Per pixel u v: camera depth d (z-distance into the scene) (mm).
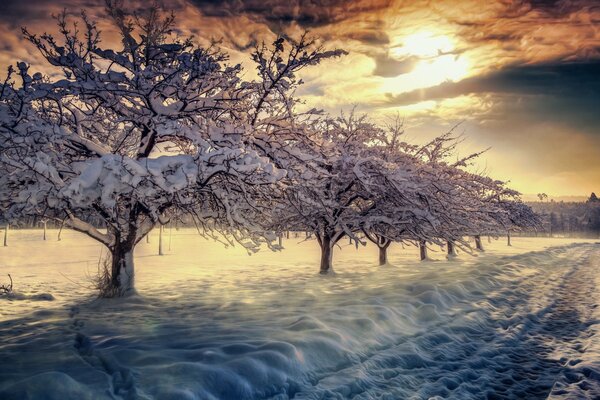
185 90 10242
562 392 5484
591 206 183250
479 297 12305
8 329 7797
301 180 11992
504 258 27844
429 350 7133
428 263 24469
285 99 12562
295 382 5152
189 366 4973
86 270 20781
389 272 18609
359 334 7211
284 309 9500
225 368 5000
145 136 11250
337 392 5098
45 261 26000
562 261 31422
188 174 9289
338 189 16438
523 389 5730
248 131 11391
